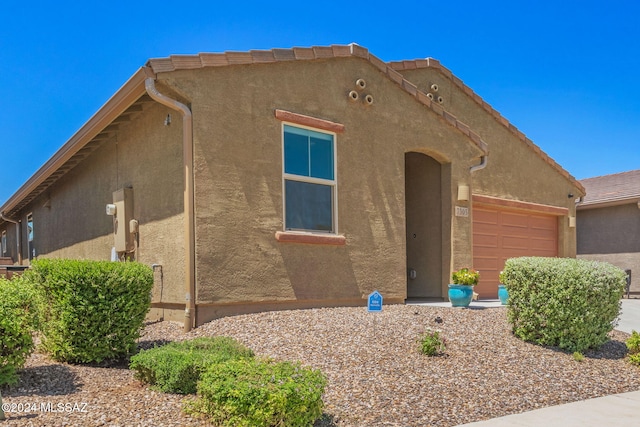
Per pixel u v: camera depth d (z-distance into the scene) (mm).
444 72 14445
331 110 9984
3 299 5465
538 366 6996
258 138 8898
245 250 8547
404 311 9211
